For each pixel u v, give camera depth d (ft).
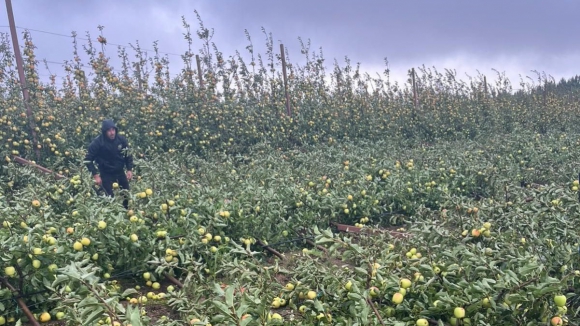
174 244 18.75
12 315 15.34
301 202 24.93
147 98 45.62
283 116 51.16
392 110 59.82
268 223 22.65
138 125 43.34
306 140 51.34
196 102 45.73
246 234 21.88
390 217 26.84
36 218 18.26
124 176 30.42
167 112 43.98
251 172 31.17
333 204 25.44
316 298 13.83
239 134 46.75
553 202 20.44
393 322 11.80
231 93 49.60
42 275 15.43
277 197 24.29
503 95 74.84
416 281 13.94
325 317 13.05
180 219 20.22
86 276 11.03
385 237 18.63
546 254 15.23
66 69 46.24
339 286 13.61
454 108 64.39
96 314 10.62
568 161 36.63
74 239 17.44
